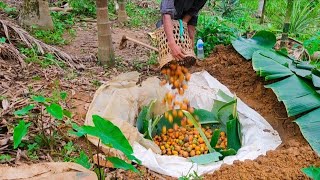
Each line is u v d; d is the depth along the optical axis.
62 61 5.62
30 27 7.08
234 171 3.46
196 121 4.32
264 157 3.68
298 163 3.59
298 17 9.26
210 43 6.72
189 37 4.38
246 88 5.16
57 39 6.95
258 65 4.79
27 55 5.59
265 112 4.68
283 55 5.20
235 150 4.18
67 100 4.56
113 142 2.67
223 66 5.60
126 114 4.27
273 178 3.35
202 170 3.54
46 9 7.14
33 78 4.92
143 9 10.93
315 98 4.28
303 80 4.53
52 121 3.96
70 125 4.01
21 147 3.58
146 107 4.40
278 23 10.16
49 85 4.79
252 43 5.63
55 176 2.83
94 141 3.72
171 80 4.30
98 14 5.68
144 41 7.80
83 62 5.94
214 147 4.17
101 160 3.49
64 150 3.61
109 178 3.35
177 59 4.07
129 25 9.16
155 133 4.45
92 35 7.75
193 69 5.67
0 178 2.77
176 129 4.45
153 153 3.75
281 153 3.71
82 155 3.25
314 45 7.02
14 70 5.04
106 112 4.08
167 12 3.99
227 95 4.56
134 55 6.76
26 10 7.11
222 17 10.66
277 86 4.47
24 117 3.95
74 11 9.24
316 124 4.01
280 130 4.37
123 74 4.79
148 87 4.70
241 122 4.46
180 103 4.50
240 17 10.62
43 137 3.62
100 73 5.55
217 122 4.48
